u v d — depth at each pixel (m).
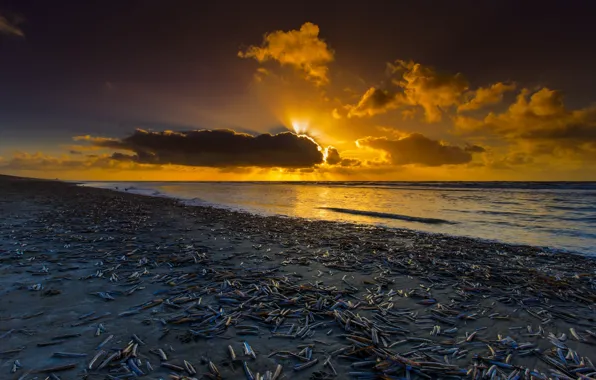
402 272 8.51
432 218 21.53
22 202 24.11
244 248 10.90
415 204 32.75
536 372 4.04
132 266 8.17
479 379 3.88
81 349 4.20
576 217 21.83
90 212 19.50
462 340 4.89
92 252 9.40
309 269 8.56
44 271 7.44
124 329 4.82
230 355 4.21
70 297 6.02
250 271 8.16
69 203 25.16
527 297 6.82
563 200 35.72
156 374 3.72
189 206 27.09
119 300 5.96
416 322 5.49
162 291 6.48
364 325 5.16
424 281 7.80
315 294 6.58
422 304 6.32
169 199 35.84
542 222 19.88
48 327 4.79
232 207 28.89
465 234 15.88
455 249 11.98
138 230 13.63
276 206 30.42
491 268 9.27
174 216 19.41
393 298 6.62
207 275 7.61
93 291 6.36
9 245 9.75
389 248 11.58
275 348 4.44
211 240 12.09
